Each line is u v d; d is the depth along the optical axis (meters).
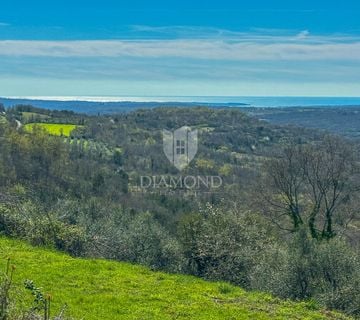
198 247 25.88
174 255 27.78
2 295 8.29
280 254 22.73
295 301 18.41
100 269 19.42
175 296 17.17
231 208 30.78
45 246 22.81
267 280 21.11
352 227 33.91
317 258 20.38
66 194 47.00
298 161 33.62
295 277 20.22
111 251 26.14
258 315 15.82
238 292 18.52
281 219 34.91
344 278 19.86
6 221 23.61
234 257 24.92
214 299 17.36
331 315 16.75
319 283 20.14
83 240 24.33
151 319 14.59
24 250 21.00
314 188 33.22
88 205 40.25
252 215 29.81
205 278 24.78
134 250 28.20
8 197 28.09
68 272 18.38
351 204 33.53
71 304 15.12
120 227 31.48
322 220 33.69
